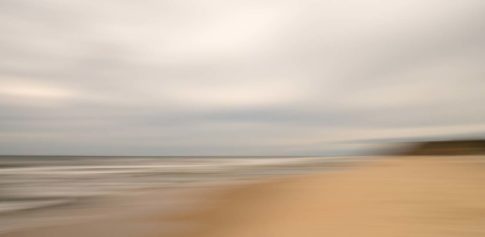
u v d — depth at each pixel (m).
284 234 5.89
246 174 25.06
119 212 10.12
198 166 44.84
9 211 11.19
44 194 15.70
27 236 7.71
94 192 15.97
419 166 15.65
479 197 7.70
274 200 9.37
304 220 6.65
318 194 9.47
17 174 30.33
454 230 5.44
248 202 9.58
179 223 7.96
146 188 16.70
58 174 29.84
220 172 28.94
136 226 8.05
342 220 6.38
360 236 5.39
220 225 7.30
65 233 7.88
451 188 8.95
